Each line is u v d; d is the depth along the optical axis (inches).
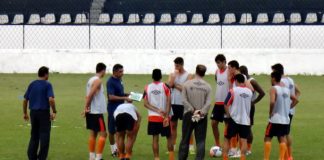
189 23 3683.6
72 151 1560.0
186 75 1512.1
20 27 3631.9
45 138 1357.0
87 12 3764.8
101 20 3858.3
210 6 3833.7
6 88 2913.4
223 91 1494.8
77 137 1750.7
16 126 1925.4
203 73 1368.1
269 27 3531.0
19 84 3051.2
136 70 3489.2
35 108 1353.3
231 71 1482.5
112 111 1462.8
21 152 1536.7
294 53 3425.2
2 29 3636.8
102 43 3607.3
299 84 3058.6
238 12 3806.6
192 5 3848.4
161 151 1561.3
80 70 3538.4
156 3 3875.5
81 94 2728.8
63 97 2630.4
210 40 3553.2
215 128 1505.9
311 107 2369.6
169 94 1366.9
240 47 3548.2
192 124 1357.0
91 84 1402.6
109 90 1453.0
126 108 1389.0
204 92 1355.8
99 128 1405.0
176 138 1664.6
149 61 3479.3
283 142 1365.7
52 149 1582.2
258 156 1508.4
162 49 3501.5
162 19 3895.2
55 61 3550.7
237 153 1501.0
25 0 3932.1
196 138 1360.7
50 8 3909.9
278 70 1391.5
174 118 1525.6
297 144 1657.2
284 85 1366.9
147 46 3585.1
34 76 3390.7
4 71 3572.8
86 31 3612.2
